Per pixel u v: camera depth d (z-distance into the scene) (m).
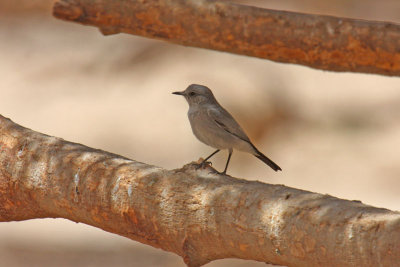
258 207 5.50
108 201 6.23
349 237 4.96
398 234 4.74
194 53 25.17
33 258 16.25
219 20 5.84
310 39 5.81
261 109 22.31
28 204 6.79
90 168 6.36
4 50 26.41
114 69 25.16
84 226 18.06
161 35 5.97
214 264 15.92
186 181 5.95
